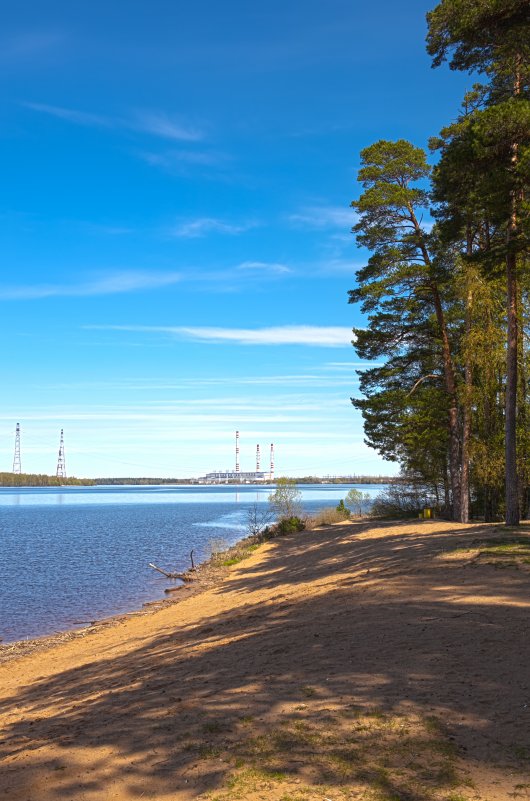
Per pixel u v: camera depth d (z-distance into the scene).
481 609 10.60
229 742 5.86
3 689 13.66
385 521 40.06
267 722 6.27
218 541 44.34
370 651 8.70
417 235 33.56
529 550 16.64
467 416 31.86
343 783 4.84
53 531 67.19
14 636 21.05
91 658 15.59
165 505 139.25
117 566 38.16
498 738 5.44
